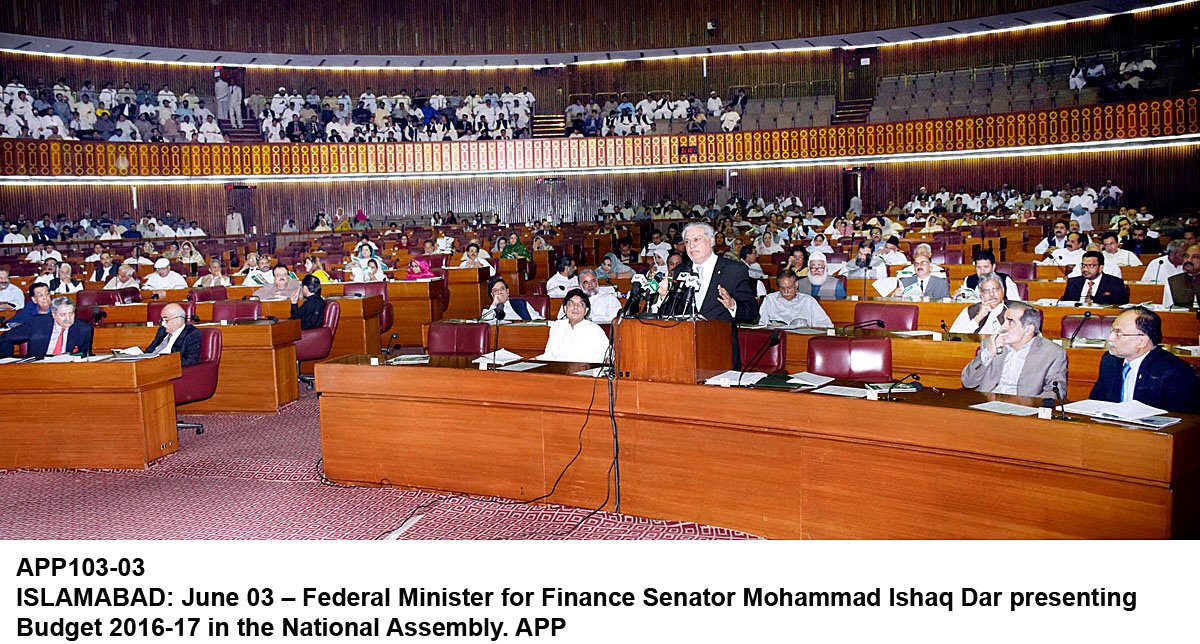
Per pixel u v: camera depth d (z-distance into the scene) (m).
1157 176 22.80
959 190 24.86
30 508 6.04
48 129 22.17
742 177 26.58
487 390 5.74
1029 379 5.08
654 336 5.23
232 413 8.93
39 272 15.47
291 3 25.47
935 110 25.27
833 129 24.97
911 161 25.31
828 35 25.64
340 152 25.17
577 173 27.20
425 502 5.80
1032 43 25.72
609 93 28.59
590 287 9.29
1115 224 18.83
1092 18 24.78
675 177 26.97
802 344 7.73
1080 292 9.21
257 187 25.95
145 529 5.51
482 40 26.78
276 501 5.98
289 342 9.33
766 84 28.06
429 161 25.64
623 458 5.36
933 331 7.93
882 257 12.77
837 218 21.06
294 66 26.94
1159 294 9.56
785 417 4.77
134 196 24.34
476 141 25.78
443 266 17.12
